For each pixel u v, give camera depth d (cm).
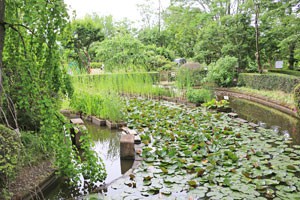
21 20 250
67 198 273
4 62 259
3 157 224
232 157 338
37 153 308
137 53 1280
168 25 2019
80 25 1386
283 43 911
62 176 310
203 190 263
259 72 1164
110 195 264
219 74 1192
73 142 413
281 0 926
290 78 811
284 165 323
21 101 253
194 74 1073
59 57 262
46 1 236
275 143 414
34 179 279
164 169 304
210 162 325
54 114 259
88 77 814
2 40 217
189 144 404
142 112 624
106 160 378
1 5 213
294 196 252
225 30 1241
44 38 243
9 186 245
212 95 876
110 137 489
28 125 324
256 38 1157
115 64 1169
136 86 926
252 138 437
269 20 1051
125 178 298
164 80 1199
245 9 1168
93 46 1559
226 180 274
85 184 301
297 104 571
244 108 757
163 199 251
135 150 386
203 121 548
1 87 219
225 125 516
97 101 615
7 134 239
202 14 1470
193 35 1794
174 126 507
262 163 328
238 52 1238
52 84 265
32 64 247
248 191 259
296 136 462
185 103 790
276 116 641
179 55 2038
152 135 454
